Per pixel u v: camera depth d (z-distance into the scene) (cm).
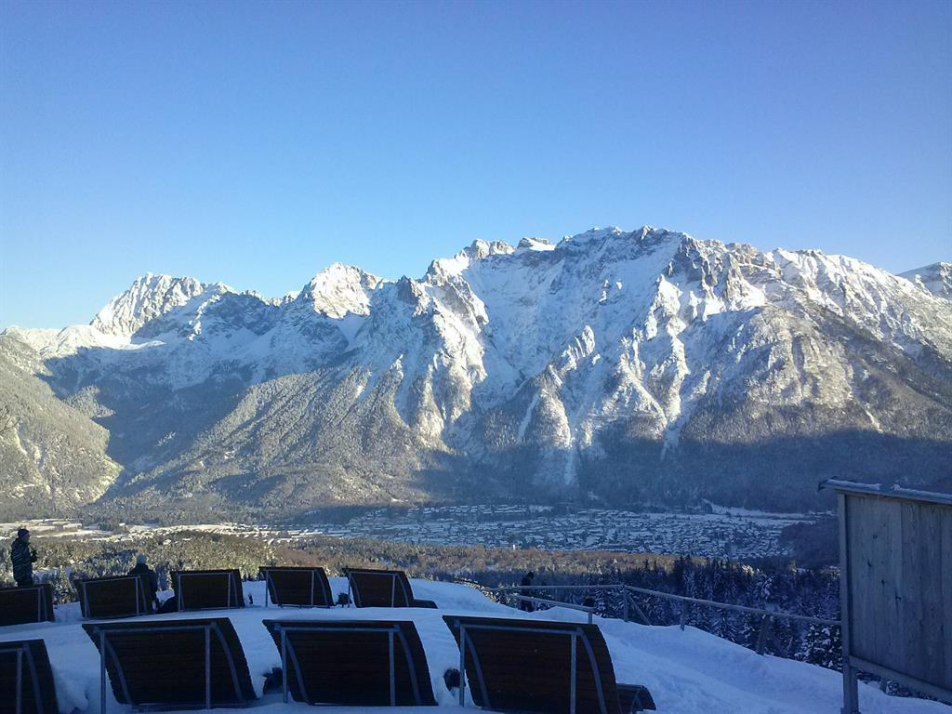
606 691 1073
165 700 1171
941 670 1079
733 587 4259
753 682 1734
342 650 1142
